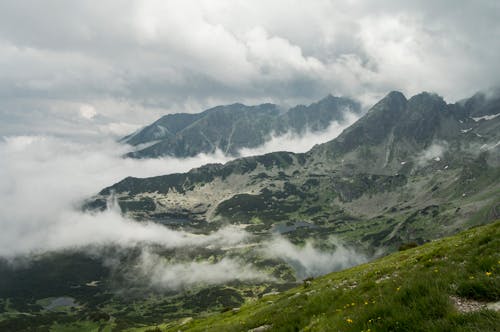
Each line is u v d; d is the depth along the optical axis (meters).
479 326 10.25
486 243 21.03
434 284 14.51
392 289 17.48
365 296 19.03
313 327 17.67
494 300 12.45
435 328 10.92
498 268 14.54
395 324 12.37
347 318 15.36
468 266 15.77
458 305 12.59
